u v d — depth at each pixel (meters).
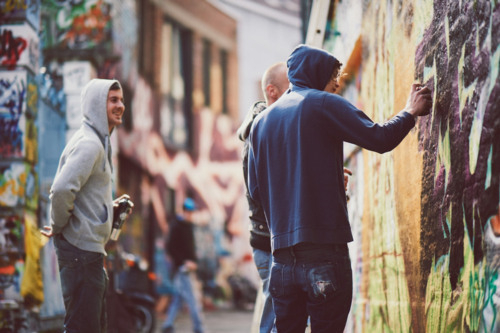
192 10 30.50
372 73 6.08
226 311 25.02
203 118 31.31
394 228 5.31
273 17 37.28
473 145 3.52
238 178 33.84
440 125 4.05
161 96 27.84
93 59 12.00
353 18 6.88
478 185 3.46
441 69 4.02
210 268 30.28
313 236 3.91
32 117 9.12
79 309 5.30
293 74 4.29
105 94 5.47
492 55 3.28
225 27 33.47
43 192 10.05
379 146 3.94
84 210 5.36
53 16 12.26
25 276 8.66
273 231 4.09
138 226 24.02
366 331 6.54
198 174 30.62
